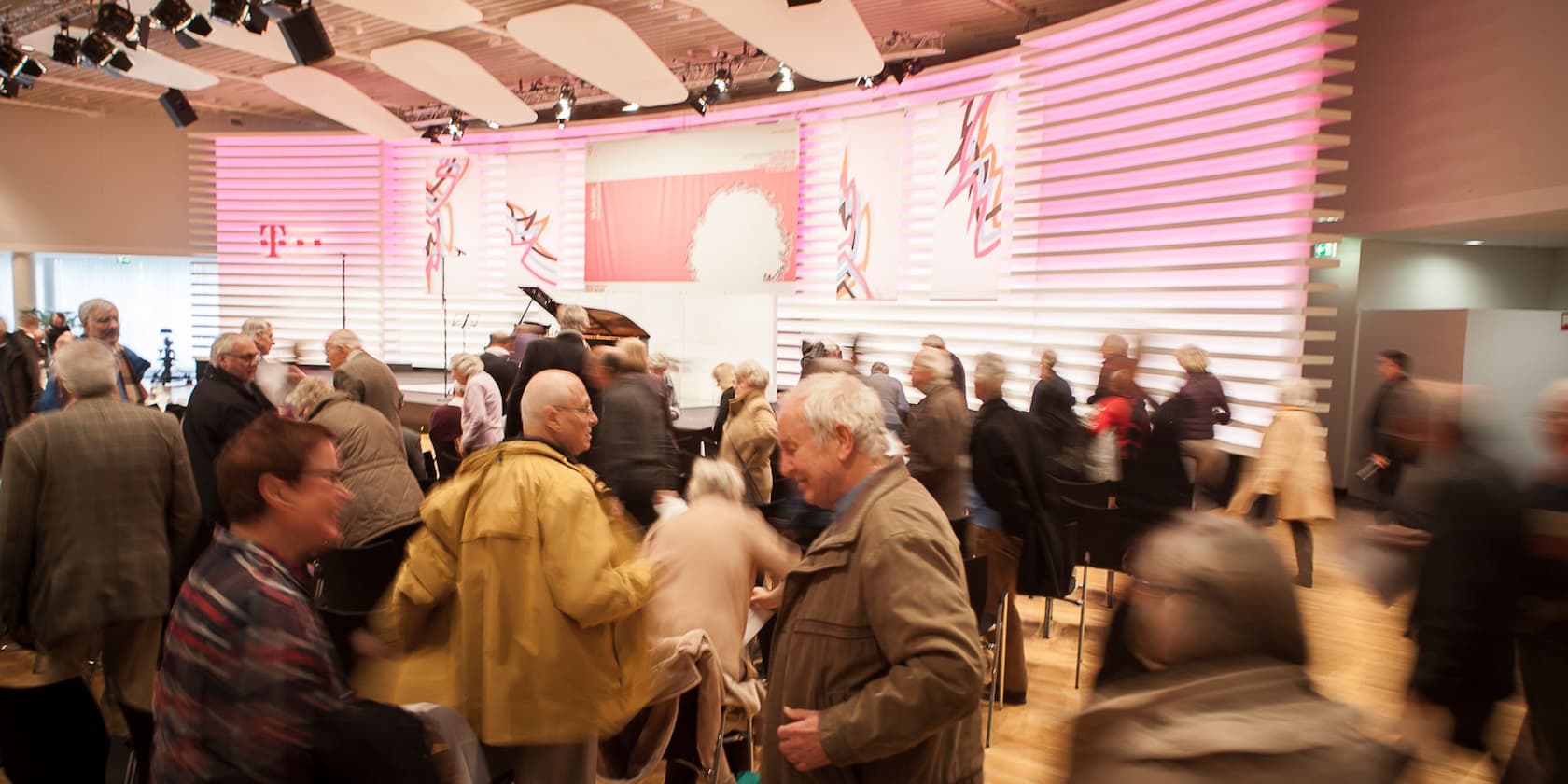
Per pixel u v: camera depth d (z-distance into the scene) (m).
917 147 8.93
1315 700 0.99
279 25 6.30
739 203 9.94
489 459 2.15
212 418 3.68
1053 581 3.69
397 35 8.91
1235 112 6.08
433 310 12.63
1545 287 7.99
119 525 2.76
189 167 13.63
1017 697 3.84
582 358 5.54
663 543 2.71
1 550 2.64
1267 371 5.94
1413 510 2.93
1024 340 7.96
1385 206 6.41
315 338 13.21
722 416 6.16
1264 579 1.02
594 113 12.00
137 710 2.23
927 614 1.46
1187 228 6.47
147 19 7.01
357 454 3.39
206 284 13.65
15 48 8.11
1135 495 4.73
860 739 1.45
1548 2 5.17
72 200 13.12
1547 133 5.16
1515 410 6.80
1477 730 2.44
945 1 7.75
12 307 13.30
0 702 1.95
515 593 2.05
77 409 2.75
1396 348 7.14
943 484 3.62
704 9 6.40
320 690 1.32
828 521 3.70
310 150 12.98
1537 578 2.36
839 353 7.02
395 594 2.20
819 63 7.39
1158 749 0.95
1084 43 7.25
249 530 1.42
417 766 1.34
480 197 12.17
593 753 2.29
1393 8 6.33
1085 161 7.26
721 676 2.60
